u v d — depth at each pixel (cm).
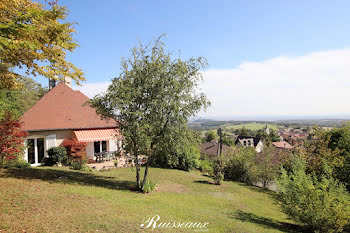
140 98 1419
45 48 905
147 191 1535
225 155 2820
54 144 2652
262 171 2452
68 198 1102
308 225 1112
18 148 1673
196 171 2923
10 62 927
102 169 2383
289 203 1166
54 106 2888
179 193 1634
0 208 839
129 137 1435
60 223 789
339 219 1020
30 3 927
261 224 1180
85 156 2653
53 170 1969
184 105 1426
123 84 1414
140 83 1441
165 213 1101
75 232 739
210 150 6147
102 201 1138
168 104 1380
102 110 1462
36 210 878
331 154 1867
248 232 1002
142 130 1352
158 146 1507
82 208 983
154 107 1392
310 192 1102
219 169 2188
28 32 780
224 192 1870
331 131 2378
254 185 2512
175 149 1484
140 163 2892
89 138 2741
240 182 2550
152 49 1485
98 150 3067
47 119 2697
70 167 2316
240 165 2639
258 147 9475
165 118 1441
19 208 870
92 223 831
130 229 832
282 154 2445
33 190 1147
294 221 1230
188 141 1497
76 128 2780
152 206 1187
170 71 1425
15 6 816
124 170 2441
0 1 764
